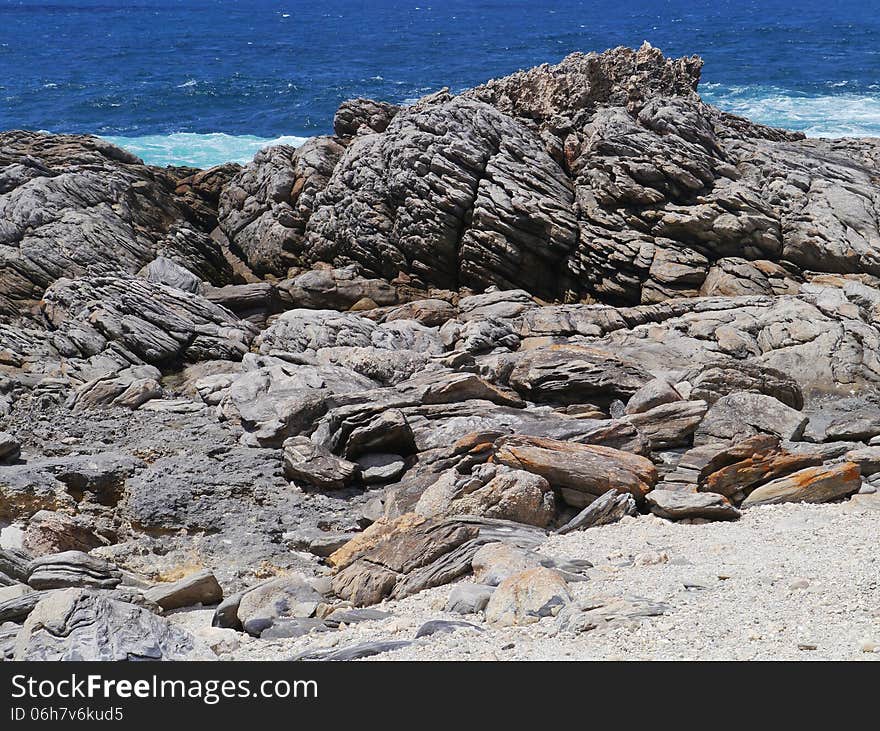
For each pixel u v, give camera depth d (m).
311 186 32.31
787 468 14.32
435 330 22.94
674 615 8.38
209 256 31.41
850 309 21.03
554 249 28.44
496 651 7.88
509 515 13.04
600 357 18.20
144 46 118.19
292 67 96.12
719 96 72.12
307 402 16.45
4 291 26.12
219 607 10.05
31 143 33.69
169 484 14.15
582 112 30.59
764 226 27.16
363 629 9.35
